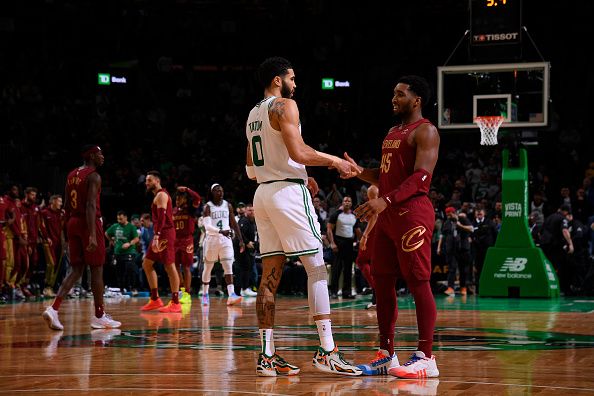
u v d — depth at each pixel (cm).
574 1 2930
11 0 2969
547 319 1063
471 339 786
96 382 504
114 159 2698
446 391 462
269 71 573
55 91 2895
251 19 3197
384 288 557
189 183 2584
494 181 2280
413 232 540
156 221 1272
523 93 1658
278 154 554
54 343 767
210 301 1620
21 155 2458
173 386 486
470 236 1848
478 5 1652
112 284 2033
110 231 1978
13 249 1753
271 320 548
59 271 1866
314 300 552
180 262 1538
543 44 2962
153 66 3092
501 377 520
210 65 3164
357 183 2452
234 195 2412
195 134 2862
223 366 584
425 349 534
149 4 3150
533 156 2506
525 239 1675
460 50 3053
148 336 838
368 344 743
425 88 565
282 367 543
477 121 1656
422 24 3122
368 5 3103
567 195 2044
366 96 3042
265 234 565
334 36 3116
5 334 870
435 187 2289
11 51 2962
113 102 2922
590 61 2905
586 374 531
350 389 476
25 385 491
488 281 1694
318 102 2970
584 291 1820
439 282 1930
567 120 2773
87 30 3062
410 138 557
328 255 1894
